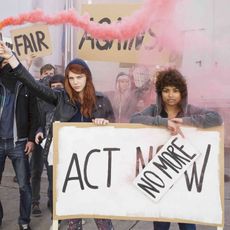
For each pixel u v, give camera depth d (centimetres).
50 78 480
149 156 297
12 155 404
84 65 326
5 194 546
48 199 498
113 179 300
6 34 512
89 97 328
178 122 288
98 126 300
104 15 397
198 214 289
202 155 288
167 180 292
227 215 458
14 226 439
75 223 333
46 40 429
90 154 301
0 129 398
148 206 296
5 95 395
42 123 423
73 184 302
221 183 286
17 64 319
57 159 302
